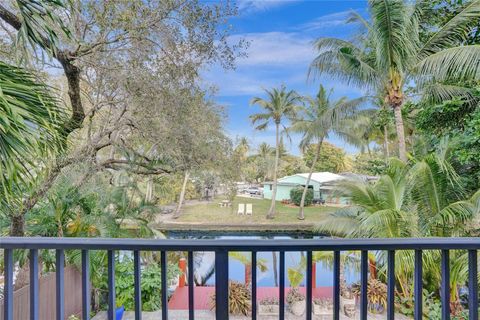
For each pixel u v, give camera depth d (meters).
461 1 6.17
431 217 4.82
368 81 7.41
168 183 9.12
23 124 1.58
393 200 4.80
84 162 5.02
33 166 1.88
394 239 1.13
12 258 1.17
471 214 4.39
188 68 4.75
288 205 18.31
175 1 4.38
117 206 5.80
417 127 6.30
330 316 4.68
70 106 4.84
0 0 3.16
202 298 5.51
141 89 4.62
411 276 4.48
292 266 5.57
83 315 1.16
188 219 14.73
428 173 4.79
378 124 9.59
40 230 4.64
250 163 16.53
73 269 4.32
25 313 3.47
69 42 3.91
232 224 14.21
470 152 4.59
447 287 1.14
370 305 4.64
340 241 1.12
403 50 6.48
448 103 5.21
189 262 1.14
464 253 3.90
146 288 4.86
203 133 6.21
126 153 5.92
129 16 4.04
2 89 1.56
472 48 5.12
